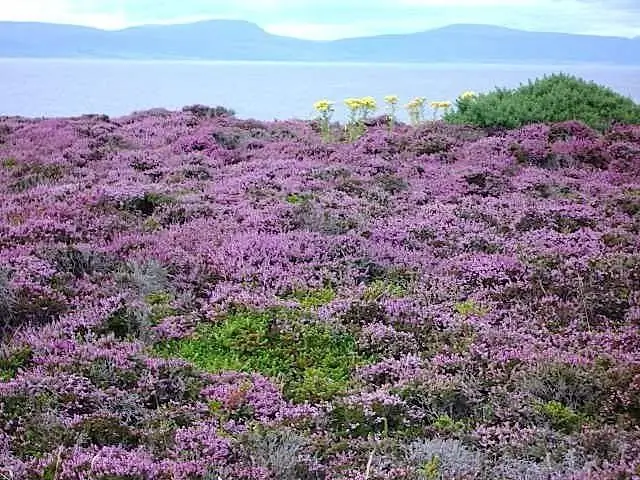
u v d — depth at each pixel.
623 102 23.67
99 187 14.68
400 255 11.49
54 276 10.00
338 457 6.13
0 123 23.69
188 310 9.49
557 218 13.37
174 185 15.52
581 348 8.28
